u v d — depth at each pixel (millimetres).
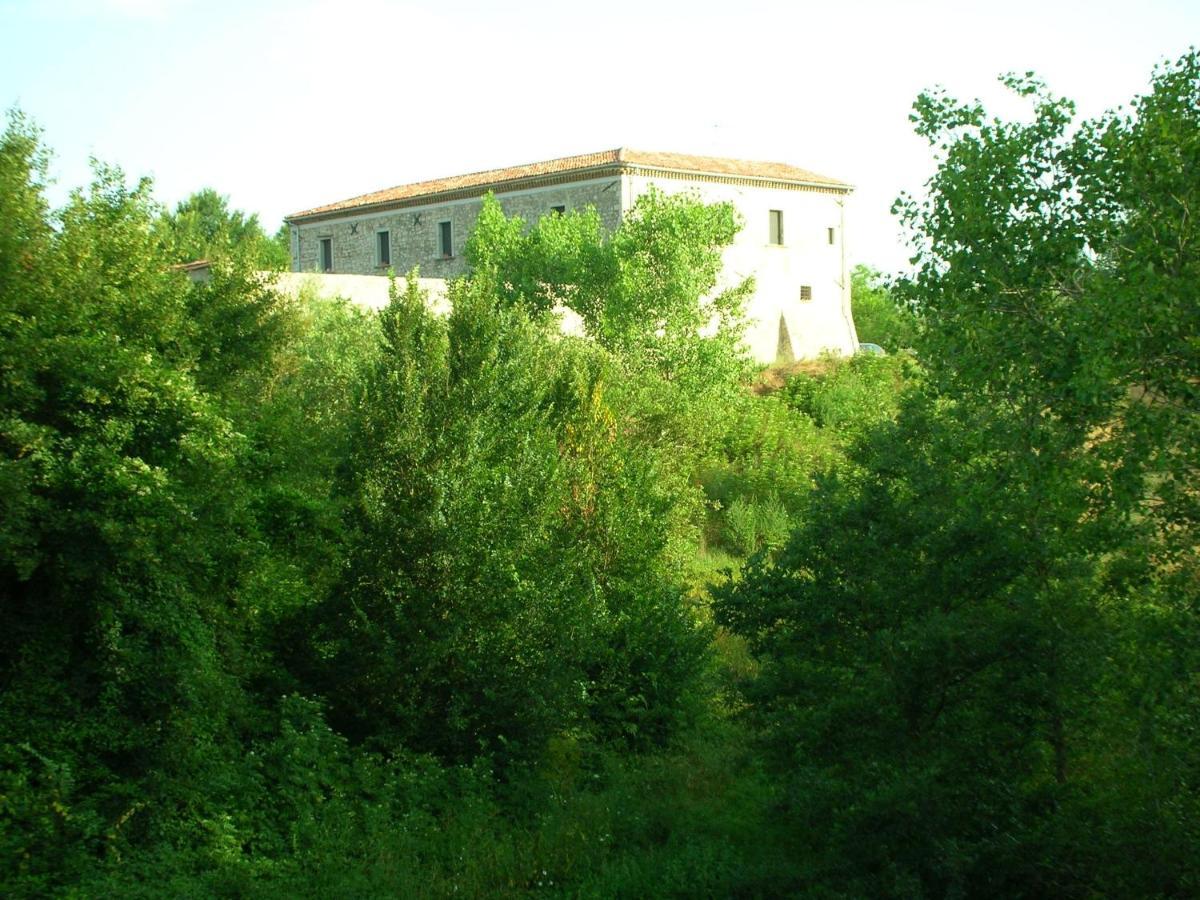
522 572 14609
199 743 12133
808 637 11922
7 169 11688
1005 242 9672
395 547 14203
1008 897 9898
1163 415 8594
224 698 12461
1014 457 9766
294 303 21500
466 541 14133
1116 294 8305
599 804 13570
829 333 52812
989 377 9461
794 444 31625
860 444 12711
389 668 13711
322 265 57094
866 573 11484
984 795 10438
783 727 11609
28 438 10742
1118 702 10539
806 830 11664
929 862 9914
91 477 11141
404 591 14172
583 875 11992
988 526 10992
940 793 10227
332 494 15383
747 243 49844
